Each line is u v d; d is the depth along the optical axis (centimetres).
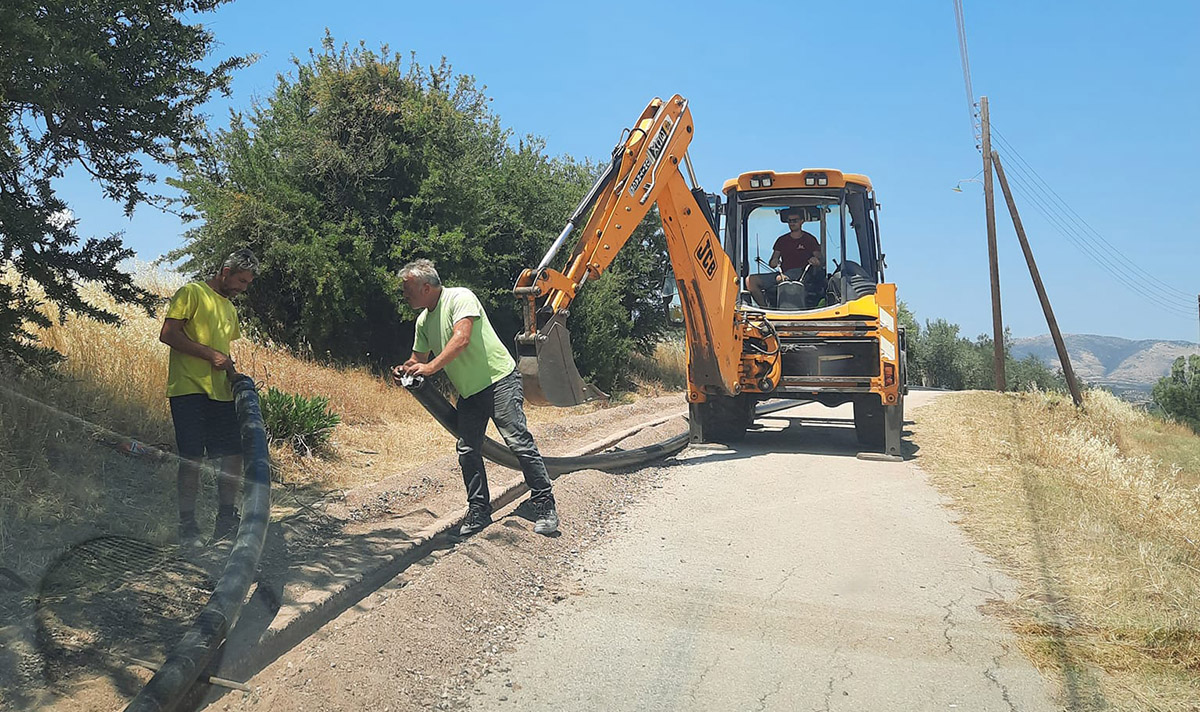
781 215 1176
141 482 580
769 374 1127
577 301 2012
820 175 1130
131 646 384
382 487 772
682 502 812
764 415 1580
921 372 6072
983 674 425
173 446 701
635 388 2425
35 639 379
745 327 1130
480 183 1753
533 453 643
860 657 445
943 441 1272
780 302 1162
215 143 1577
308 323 1546
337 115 1623
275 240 1501
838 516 762
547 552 611
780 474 971
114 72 568
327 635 457
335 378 1313
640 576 576
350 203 1623
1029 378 5759
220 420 569
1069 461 1111
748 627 486
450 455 977
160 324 999
